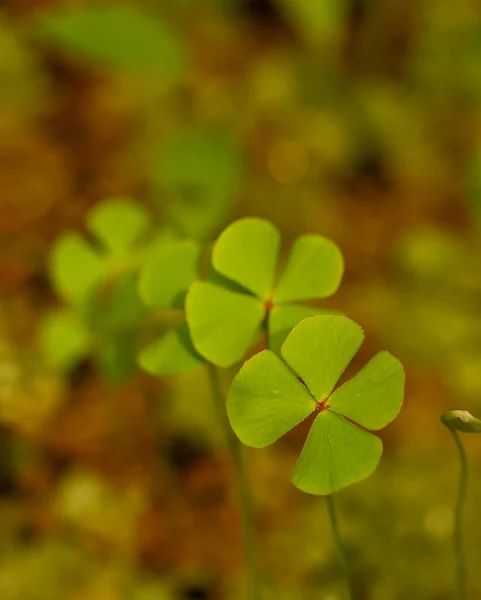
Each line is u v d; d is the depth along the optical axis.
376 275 0.63
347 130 0.73
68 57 0.72
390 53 0.80
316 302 0.60
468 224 0.68
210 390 0.50
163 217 0.64
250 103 0.74
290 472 0.48
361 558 0.44
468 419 0.34
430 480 0.47
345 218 0.68
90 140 0.68
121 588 0.44
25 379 0.49
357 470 0.33
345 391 0.34
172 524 0.45
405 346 0.56
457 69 0.76
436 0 0.80
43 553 0.44
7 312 0.54
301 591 0.43
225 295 0.36
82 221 0.63
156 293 0.37
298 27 0.79
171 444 0.48
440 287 0.61
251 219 0.36
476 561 0.43
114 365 0.43
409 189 0.71
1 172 0.64
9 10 0.75
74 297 0.42
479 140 0.73
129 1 0.78
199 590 0.44
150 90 0.72
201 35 0.80
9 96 0.69
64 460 0.48
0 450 0.47
